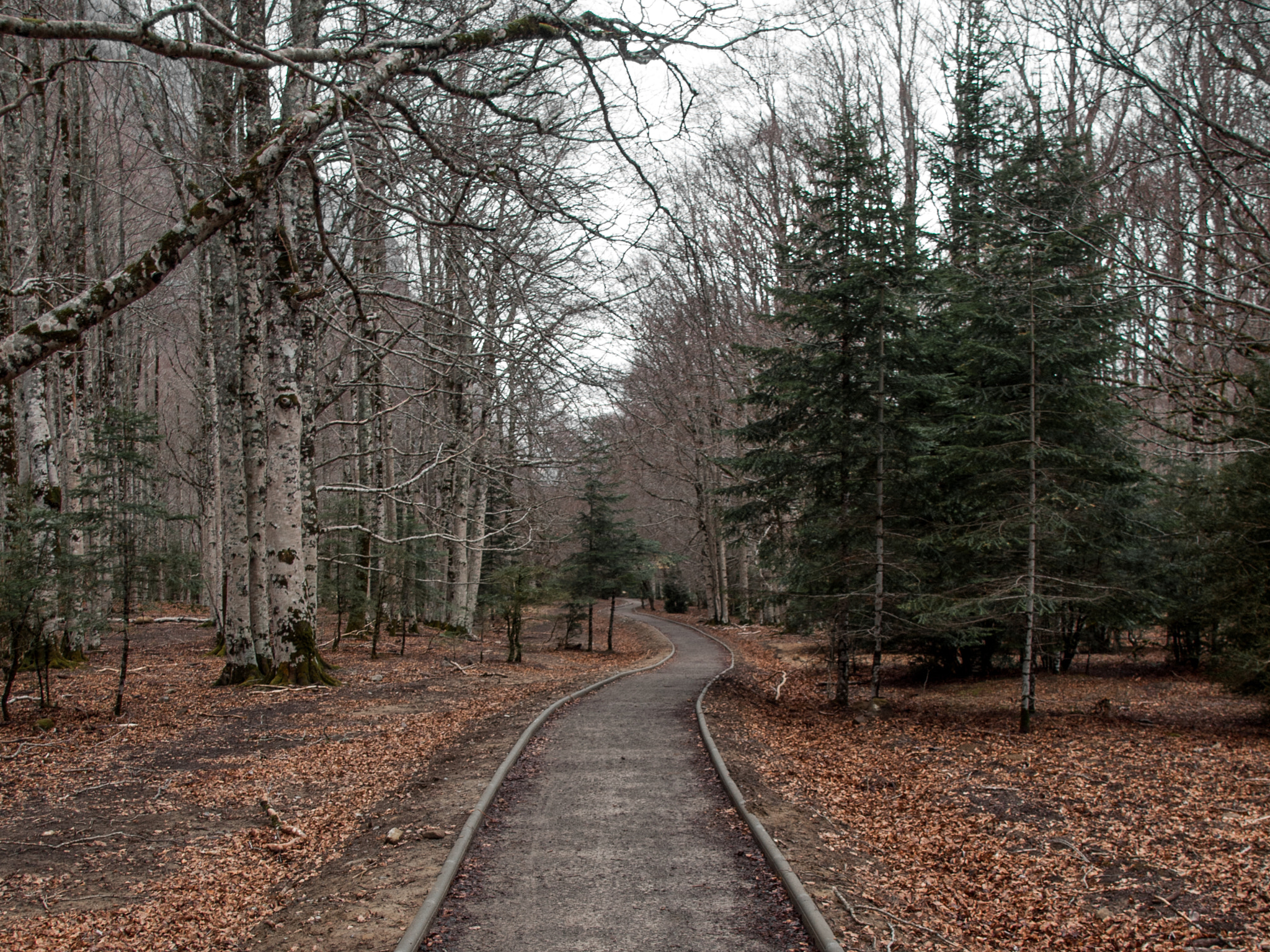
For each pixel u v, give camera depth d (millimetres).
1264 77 8562
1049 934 5539
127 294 4332
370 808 7891
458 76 9086
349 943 4934
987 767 10398
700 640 36250
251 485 15633
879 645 15039
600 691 17281
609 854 6703
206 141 13711
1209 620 14695
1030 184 15039
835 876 6227
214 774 9250
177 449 37000
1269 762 10078
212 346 22531
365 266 13484
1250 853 6965
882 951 4984
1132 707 14906
